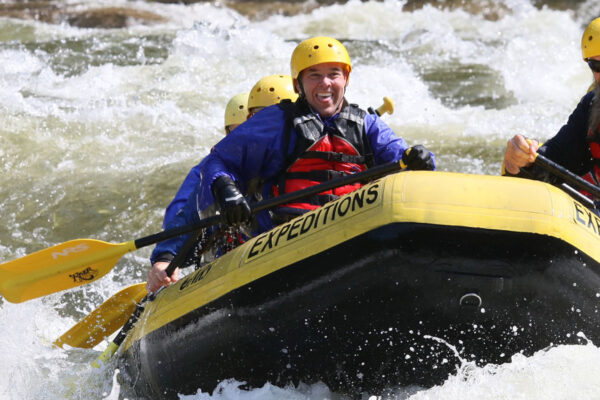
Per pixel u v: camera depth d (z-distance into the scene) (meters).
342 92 11.61
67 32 35.06
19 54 30.41
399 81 27.12
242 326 9.88
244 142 11.34
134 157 22.11
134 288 13.54
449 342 9.38
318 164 11.41
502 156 21.66
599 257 9.15
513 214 8.87
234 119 15.79
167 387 10.82
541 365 9.38
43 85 26.75
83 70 28.86
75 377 12.50
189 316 10.43
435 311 9.16
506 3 37.38
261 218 11.41
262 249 9.93
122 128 23.61
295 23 37.19
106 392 12.05
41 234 18.92
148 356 11.07
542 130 23.41
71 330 13.57
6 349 13.27
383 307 9.22
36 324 14.62
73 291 16.39
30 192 20.50
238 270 9.98
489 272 8.90
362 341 9.49
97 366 12.45
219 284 10.13
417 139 23.00
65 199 20.19
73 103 25.05
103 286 16.70
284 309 9.59
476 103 25.64
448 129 23.66
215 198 11.13
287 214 11.22
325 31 36.03
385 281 9.07
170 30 35.69
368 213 9.13
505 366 9.48
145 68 28.14
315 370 9.81
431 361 9.52
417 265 8.95
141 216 19.44
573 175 10.65
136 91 26.19
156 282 11.88
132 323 12.47
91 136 23.08
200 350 10.34
